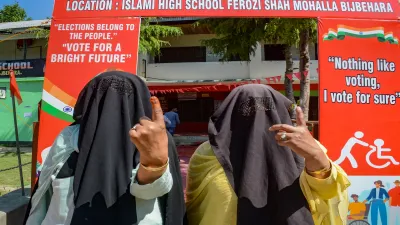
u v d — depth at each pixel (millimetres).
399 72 3611
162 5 3623
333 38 3596
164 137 1357
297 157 1672
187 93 15969
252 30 8555
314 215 1562
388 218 3500
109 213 1482
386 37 3629
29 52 14461
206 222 1675
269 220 1557
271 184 1600
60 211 1520
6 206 2891
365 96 3570
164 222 1580
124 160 1562
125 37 3605
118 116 1632
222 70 15617
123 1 3660
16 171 8008
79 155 1553
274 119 1692
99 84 1689
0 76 13602
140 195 1442
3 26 14695
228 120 1762
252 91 1758
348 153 3518
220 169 1695
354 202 3510
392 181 3512
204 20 9531
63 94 3553
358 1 3678
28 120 13578
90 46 3613
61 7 3686
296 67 14781
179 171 1750
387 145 3531
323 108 3527
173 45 16016
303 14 3615
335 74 3559
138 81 1740
